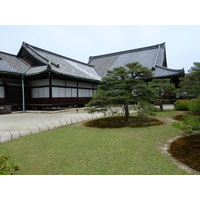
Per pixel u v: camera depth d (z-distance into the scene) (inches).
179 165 151.3
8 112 598.5
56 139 238.5
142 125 334.0
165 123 353.1
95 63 1365.7
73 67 925.2
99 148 196.1
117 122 375.6
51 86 669.9
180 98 855.7
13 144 218.7
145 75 358.0
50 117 480.7
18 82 684.1
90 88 925.2
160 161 158.9
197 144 214.1
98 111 360.8
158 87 564.1
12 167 104.6
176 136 255.8
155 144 215.3
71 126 335.6
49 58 847.1
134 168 144.2
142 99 341.1
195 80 509.4
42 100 694.5
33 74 637.9
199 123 187.2
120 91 325.4
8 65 657.6
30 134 276.2
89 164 154.0
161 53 1088.8
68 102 761.0
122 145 206.1
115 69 361.4
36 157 173.9
